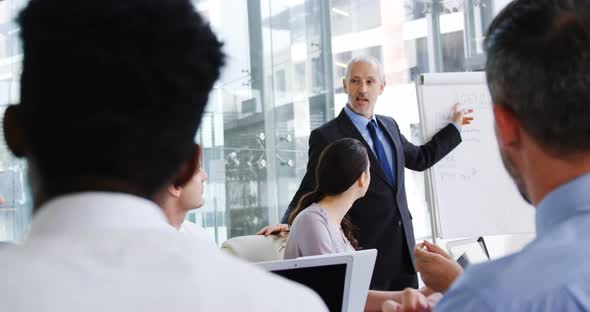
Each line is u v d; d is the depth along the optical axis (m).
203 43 0.52
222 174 5.15
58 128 0.47
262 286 0.48
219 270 0.47
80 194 0.47
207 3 5.11
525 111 0.70
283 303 0.47
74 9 0.47
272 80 5.48
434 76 3.38
